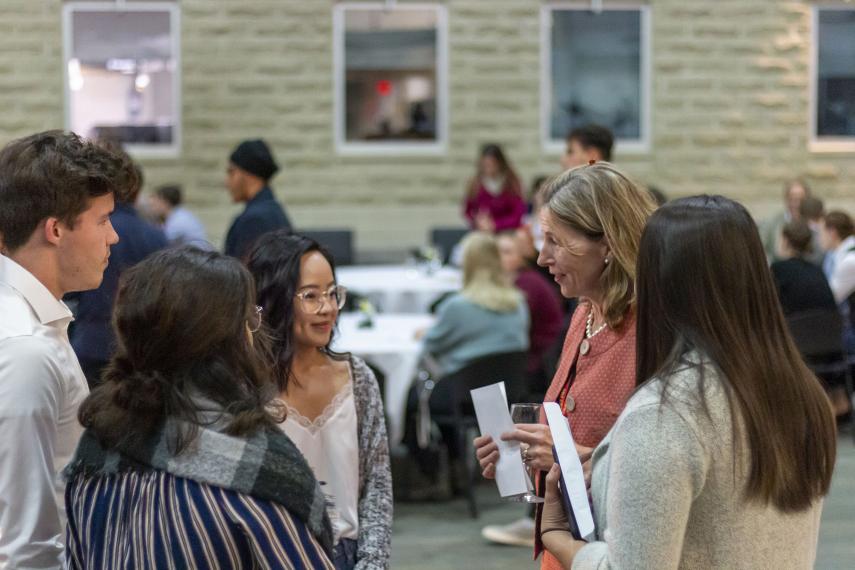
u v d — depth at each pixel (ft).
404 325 20.97
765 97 34.12
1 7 32.17
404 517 17.51
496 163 30.66
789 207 29.60
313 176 33.30
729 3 33.81
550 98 33.96
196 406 5.02
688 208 5.44
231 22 32.73
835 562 14.67
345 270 28.19
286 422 7.59
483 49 33.45
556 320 19.63
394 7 33.22
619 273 7.02
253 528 4.86
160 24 32.73
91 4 32.55
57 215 6.18
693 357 5.25
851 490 18.19
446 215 33.71
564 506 5.98
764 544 5.20
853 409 21.97
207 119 32.83
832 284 23.32
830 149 34.32
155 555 4.87
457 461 18.94
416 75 33.47
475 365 17.33
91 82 32.73
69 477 5.30
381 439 7.86
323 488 7.64
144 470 5.04
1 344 5.94
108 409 5.12
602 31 33.81
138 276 5.20
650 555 4.97
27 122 32.50
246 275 5.33
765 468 5.09
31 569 5.84
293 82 33.04
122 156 6.59
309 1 32.86
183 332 5.07
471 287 18.21
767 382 5.23
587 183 7.05
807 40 34.01
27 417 5.88
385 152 33.45
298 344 7.78
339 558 7.47
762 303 5.37
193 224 29.37
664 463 5.00
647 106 34.04
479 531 16.66
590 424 7.13
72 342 12.08
